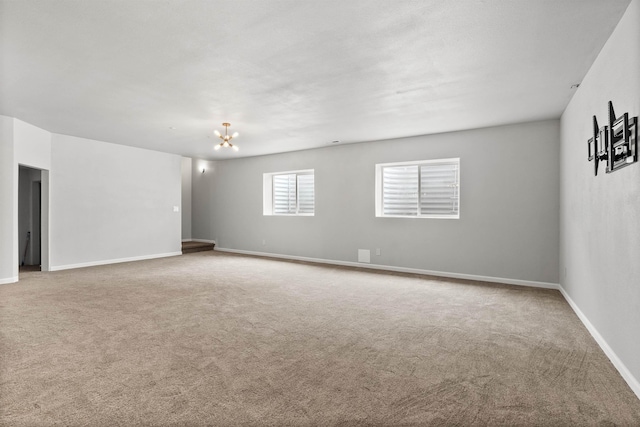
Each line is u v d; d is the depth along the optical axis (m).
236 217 9.58
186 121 5.66
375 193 7.13
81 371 2.62
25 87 4.14
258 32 2.84
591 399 2.27
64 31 2.85
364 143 7.26
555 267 5.40
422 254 6.58
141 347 3.07
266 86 4.05
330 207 7.77
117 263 7.63
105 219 7.50
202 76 3.77
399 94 4.30
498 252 5.84
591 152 3.45
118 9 2.52
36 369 2.64
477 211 6.02
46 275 6.27
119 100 4.61
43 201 6.63
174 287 5.38
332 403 2.20
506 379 2.53
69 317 3.88
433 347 3.11
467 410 2.14
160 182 8.58
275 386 2.41
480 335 3.41
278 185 8.98
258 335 3.37
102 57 3.32
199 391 2.34
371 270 6.94
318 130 6.23
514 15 2.57
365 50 3.14
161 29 2.80
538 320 3.87
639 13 2.30
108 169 7.54
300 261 8.09
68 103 4.75
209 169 10.25
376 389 2.38
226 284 5.62
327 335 3.39
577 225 4.12
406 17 2.60
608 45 2.94
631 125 2.45
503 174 5.79
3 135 5.45
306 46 3.07
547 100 4.51
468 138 6.10
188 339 3.26
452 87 4.07
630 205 2.49
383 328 3.59
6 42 3.03
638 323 2.34
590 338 3.35
